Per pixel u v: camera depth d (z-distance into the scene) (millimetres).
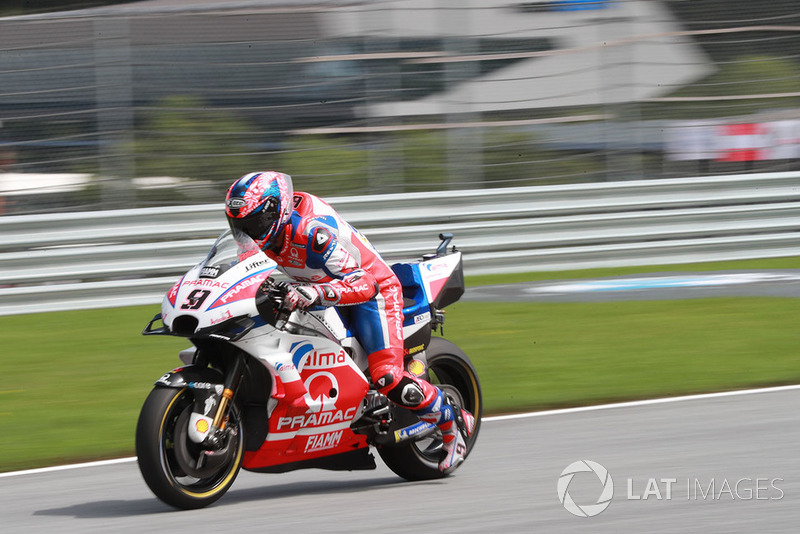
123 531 11281
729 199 32594
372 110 30297
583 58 32219
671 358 21344
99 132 28156
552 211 31328
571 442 15320
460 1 30953
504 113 31547
